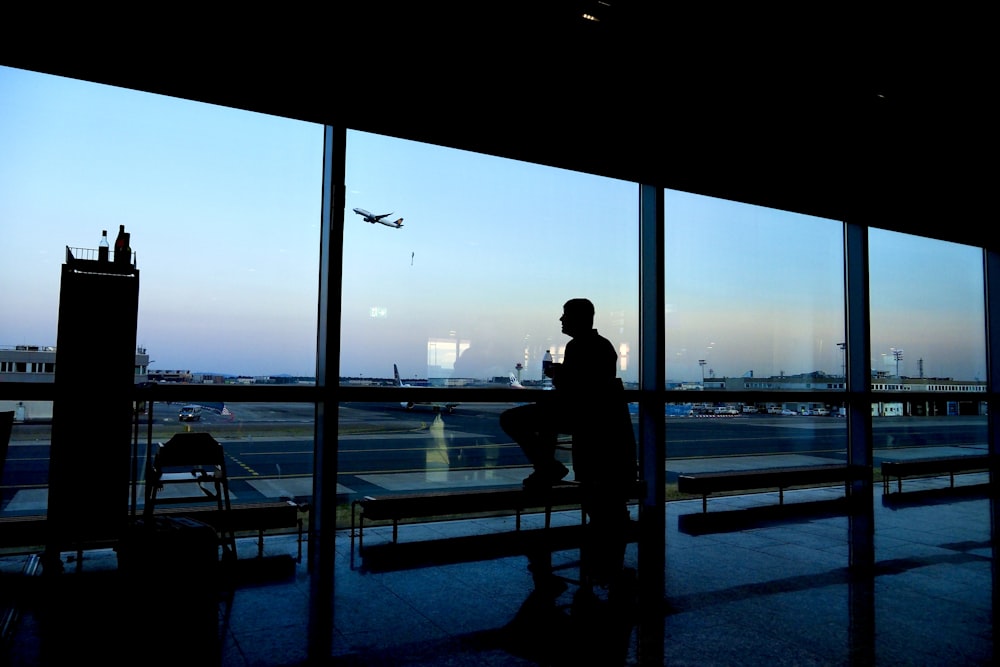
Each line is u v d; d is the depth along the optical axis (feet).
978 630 9.84
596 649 8.96
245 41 13.32
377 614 10.32
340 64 14.15
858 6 15.05
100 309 10.09
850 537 16.55
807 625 10.02
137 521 9.65
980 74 18.49
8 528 11.18
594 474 13.52
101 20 12.28
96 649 8.54
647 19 15.33
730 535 16.72
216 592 9.23
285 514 13.17
